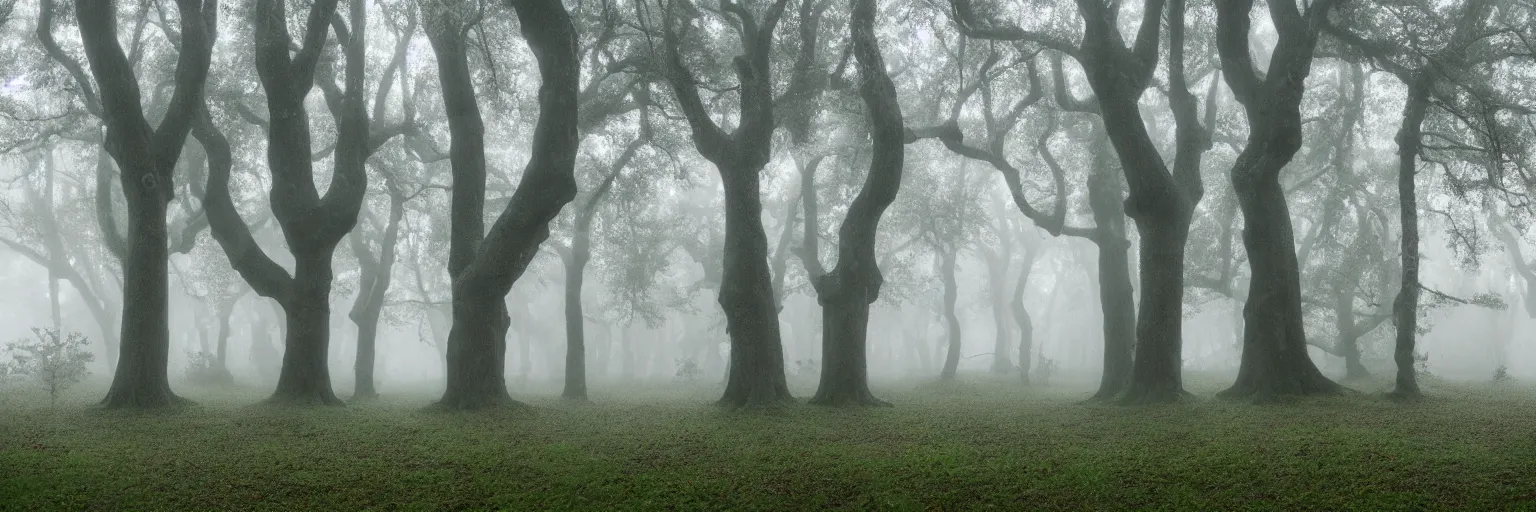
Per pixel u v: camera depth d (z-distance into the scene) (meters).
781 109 30.12
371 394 36.09
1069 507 11.98
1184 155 29.02
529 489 13.33
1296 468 13.77
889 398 32.78
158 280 24.81
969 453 16.05
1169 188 26.23
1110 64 25.88
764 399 26.55
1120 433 18.81
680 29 28.67
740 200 27.12
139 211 24.58
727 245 27.30
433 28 26.41
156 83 36.16
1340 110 36.50
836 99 32.06
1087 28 26.25
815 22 29.59
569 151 24.78
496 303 26.14
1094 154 36.00
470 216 27.55
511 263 25.39
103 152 34.78
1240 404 25.12
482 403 25.58
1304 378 26.38
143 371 24.39
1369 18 27.73
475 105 28.08
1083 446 16.81
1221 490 12.65
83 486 13.31
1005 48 32.03
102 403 24.33
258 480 13.88
